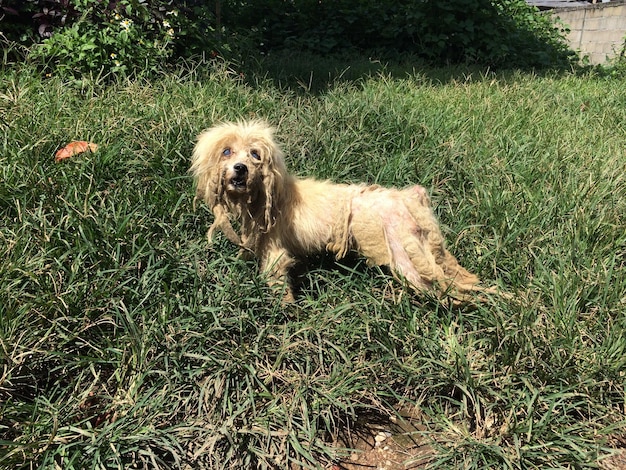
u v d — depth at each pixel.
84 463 0.66
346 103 1.58
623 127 1.69
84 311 0.83
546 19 3.63
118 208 1.02
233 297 0.89
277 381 0.82
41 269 0.85
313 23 3.17
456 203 1.21
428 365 0.82
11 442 0.64
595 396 0.78
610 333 0.83
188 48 1.84
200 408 0.75
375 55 2.95
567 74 2.56
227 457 0.70
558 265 0.98
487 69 2.47
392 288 0.93
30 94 1.35
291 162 1.28
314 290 0.99
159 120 1.30
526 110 1.78
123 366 0.78
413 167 1.27
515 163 1.32
